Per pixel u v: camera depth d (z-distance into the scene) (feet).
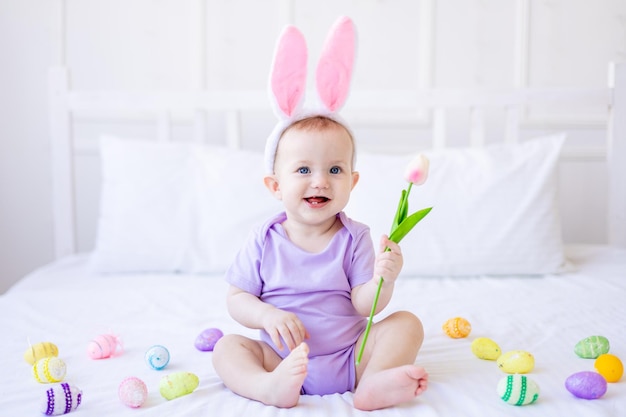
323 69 3.85
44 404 3.25
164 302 5.70
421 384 3.21
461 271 6.60
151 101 7.87
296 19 8.61
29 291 6.11
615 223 7.54
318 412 3.23
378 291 3.40
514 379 3.32
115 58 8.67
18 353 4.35
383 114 8.73
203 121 7.98
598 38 8.52
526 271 6.59
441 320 5.03
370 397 3.25
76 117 8.75
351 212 6.82
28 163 8.79
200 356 4.25
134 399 3.35
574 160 8.70
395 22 8.57
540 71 8.58
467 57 8.57
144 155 7.22
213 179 7.07
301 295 3.74
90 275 6.91
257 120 8.78
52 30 8.63
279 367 3.29
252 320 3.64
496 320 5.01
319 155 3.65
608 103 7.45
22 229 8.87
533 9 8.51
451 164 7.00
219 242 6.82
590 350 4.07
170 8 8.62
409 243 6.63
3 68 8.66
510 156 7.02
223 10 8.63
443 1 8.53
